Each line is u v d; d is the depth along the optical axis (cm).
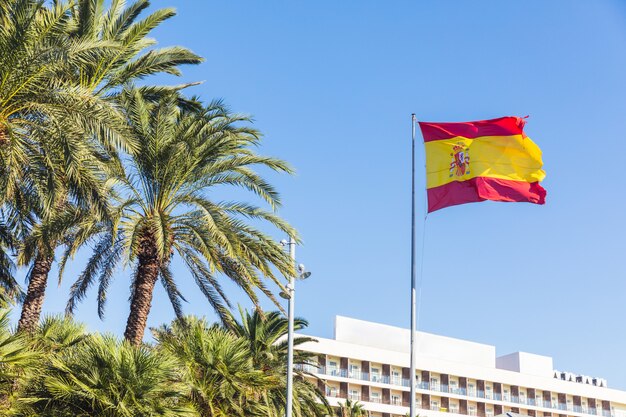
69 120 2038
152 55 2675
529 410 9744
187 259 2594
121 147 2081
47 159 2045
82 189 2120
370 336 9094
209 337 2738
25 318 2569
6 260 2822
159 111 2488
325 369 8275
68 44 2039
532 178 2439
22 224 2534
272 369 3856
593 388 10356
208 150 2486
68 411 2148
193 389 2500
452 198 2470
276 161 2541
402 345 9300
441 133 2520
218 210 2450
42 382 2156
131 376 2156
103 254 2875
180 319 2981
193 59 2714
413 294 2411
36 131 2069
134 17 2672
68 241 2689
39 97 2047
